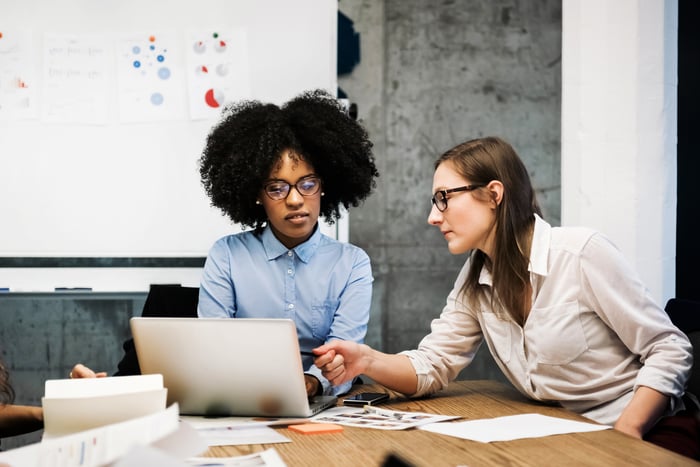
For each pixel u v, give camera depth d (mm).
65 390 1224
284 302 2057
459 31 4477
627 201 3018
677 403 1661
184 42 3430
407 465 867
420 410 1632
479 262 1856
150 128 3414
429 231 4469
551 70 4516
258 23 3453
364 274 2084
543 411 1600
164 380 1527
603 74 3023
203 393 1521
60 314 3719
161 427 1005
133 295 3406
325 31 3475
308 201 1963
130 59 3414
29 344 3707
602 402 1706
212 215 3432
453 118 4473
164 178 3418
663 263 3008
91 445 939
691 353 1665
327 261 2082
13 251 3369
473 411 1608
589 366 1721
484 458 1170
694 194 2951
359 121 2436
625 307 1657
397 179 4453
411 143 4457
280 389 1483
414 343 4457
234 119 2184
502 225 1749
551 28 4520
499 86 4496
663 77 2998
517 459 1159
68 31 3393
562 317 1716
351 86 4426
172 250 3420
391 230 4449
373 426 1422
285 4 3459
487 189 1752
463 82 4477
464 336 1900
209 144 2234
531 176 4508
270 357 1458
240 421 1495
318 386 1773
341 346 1670
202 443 970
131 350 2375
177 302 2373
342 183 2238
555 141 4523
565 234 1751
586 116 3035
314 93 2271
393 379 1744
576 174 3064
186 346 1487
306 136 2055
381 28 4441
